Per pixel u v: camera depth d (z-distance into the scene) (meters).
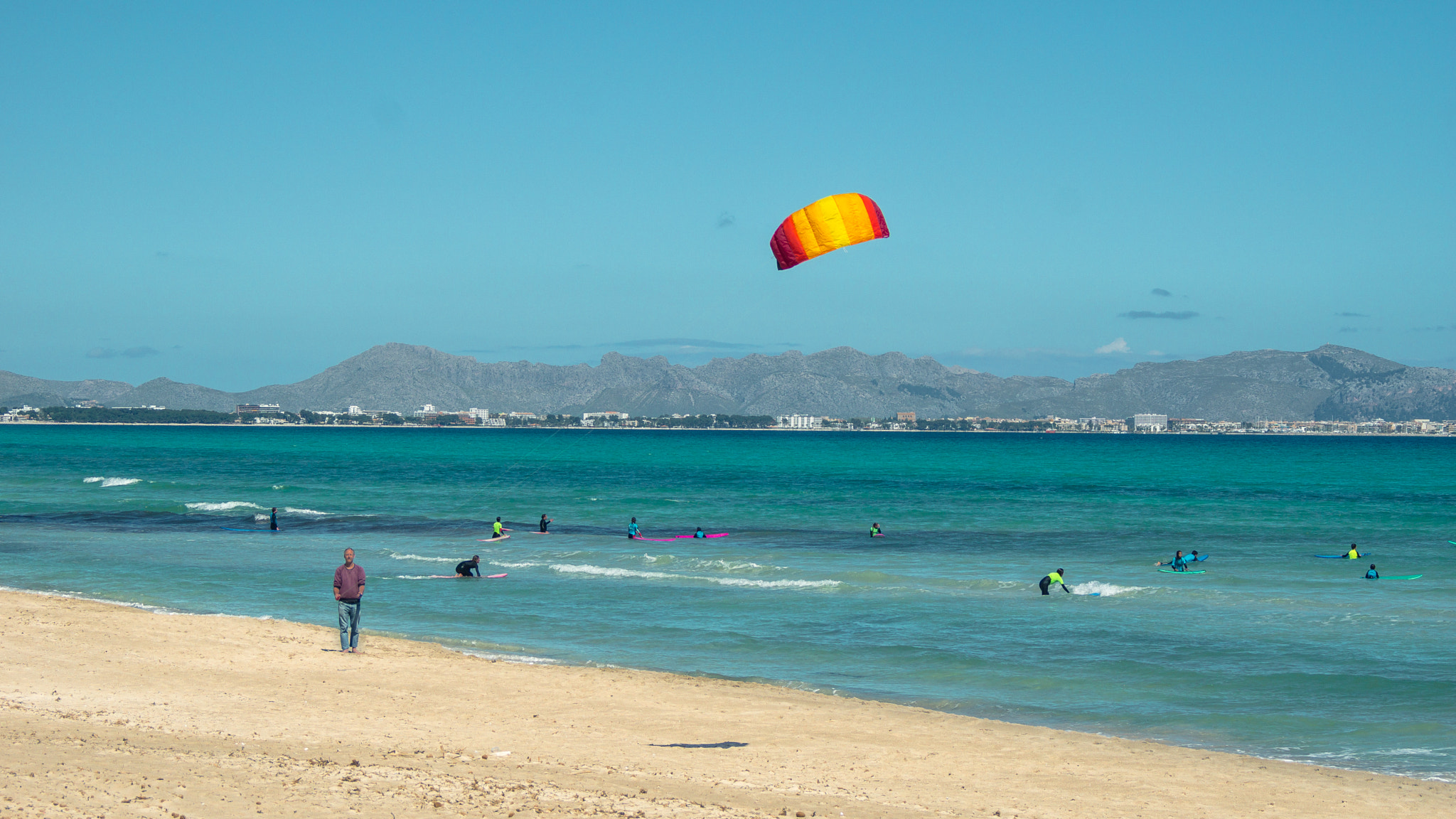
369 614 33.66
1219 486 108.06
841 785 16.55
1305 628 31.56
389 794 13.69
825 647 28.97
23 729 16.53
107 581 39.66
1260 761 18.94
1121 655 27.84
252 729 18.19
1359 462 180.50
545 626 31.73
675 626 31.89
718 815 13.97
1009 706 23.03
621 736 19.30
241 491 88.38
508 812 13.25
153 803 12.37
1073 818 15.39
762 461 180.00
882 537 57.81
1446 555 49.91
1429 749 19.95
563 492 92.31
